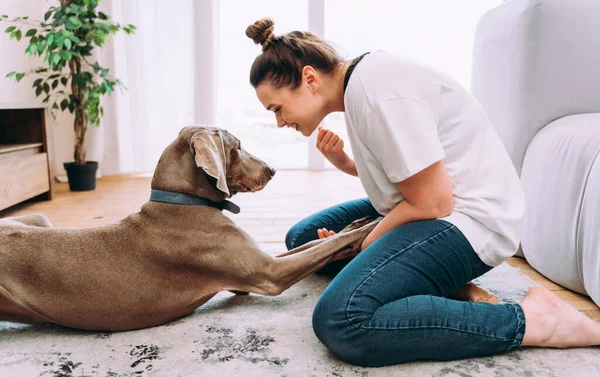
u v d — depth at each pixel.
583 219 1.52
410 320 1.11
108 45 3.94
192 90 4.10
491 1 4.09
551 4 1.83
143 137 4.07
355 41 4.21
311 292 1.63
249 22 4.17
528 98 1.92
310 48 1.26
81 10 3.28
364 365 1.16
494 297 1.39
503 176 1.25
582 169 1.56
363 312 1.11
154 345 1.28
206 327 1.38
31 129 3.17
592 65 1.87
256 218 2.72
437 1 4.13
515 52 1.95
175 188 1.37
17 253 1.26
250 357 1.21
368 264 1.17
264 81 1.29
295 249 1.54
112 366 1.18
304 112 1.29
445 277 1.21
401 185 1.19
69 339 1.32
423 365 1.16
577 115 1.87
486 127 1.28
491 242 1.21
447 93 1.23
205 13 4.00
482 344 1.14
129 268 1.31
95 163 3.57
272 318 1.43
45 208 3.00
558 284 1.70
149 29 3.98
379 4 4.15
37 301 1.27
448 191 1.17
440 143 1.16
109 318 1.31
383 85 1.15
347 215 1.80
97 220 2.68
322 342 1.18
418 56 4.21
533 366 1.15
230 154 1.46
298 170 4.46
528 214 1.87
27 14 3.75
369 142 1.19
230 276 1.41
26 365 1.19
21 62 3.71
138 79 3.98
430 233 1.18
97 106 3.52
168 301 1.36
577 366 1.15
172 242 1.34
